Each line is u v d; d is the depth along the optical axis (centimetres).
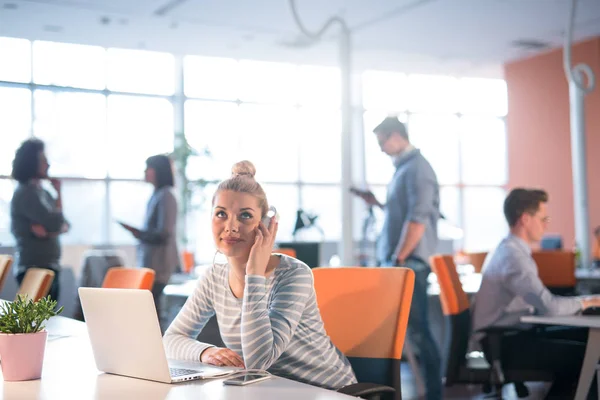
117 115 1166
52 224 480
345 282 222
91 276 634
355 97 1340
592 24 1005
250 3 884
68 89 1131
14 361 162
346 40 626
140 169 1174
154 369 160
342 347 218
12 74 1098
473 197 1420
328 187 1316
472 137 1420
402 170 432
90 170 1145
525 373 340
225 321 201
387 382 211
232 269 199
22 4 885
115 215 1160
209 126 1231
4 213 1058
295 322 191
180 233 1140
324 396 142
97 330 171
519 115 1209
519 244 357
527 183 1193
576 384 329
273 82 1279
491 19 973
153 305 157
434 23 986
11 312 166
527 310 352
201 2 880
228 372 169
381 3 891
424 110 1390
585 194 914
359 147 1338
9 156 1088
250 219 191
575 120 923
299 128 1298
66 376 169
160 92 1198
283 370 198
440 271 350
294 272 198
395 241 436
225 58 1214
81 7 900
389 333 213
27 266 477
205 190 1137
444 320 546
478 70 1301
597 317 310
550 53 1152
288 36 1041
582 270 746
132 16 941
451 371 346
